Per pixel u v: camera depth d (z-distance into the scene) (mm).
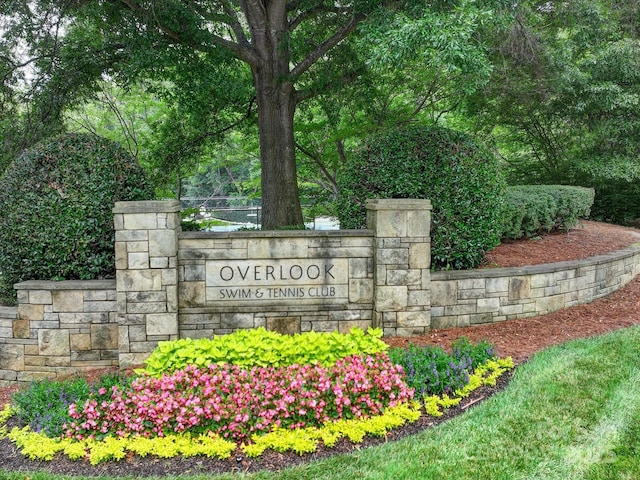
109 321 5277
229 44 8562
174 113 11828
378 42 6230
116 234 5102
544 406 3900
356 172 6266
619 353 4953
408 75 10953
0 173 8523
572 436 3490
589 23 9852
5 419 4008
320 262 5488
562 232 9102
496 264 6633
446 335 5605
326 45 8727
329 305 5523
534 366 4676
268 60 8867
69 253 5379
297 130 11695
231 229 11984
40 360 5305
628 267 7961
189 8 7887
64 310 5262
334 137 11586
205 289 5355
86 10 8023
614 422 3646
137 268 5137
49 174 5359
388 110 11750
